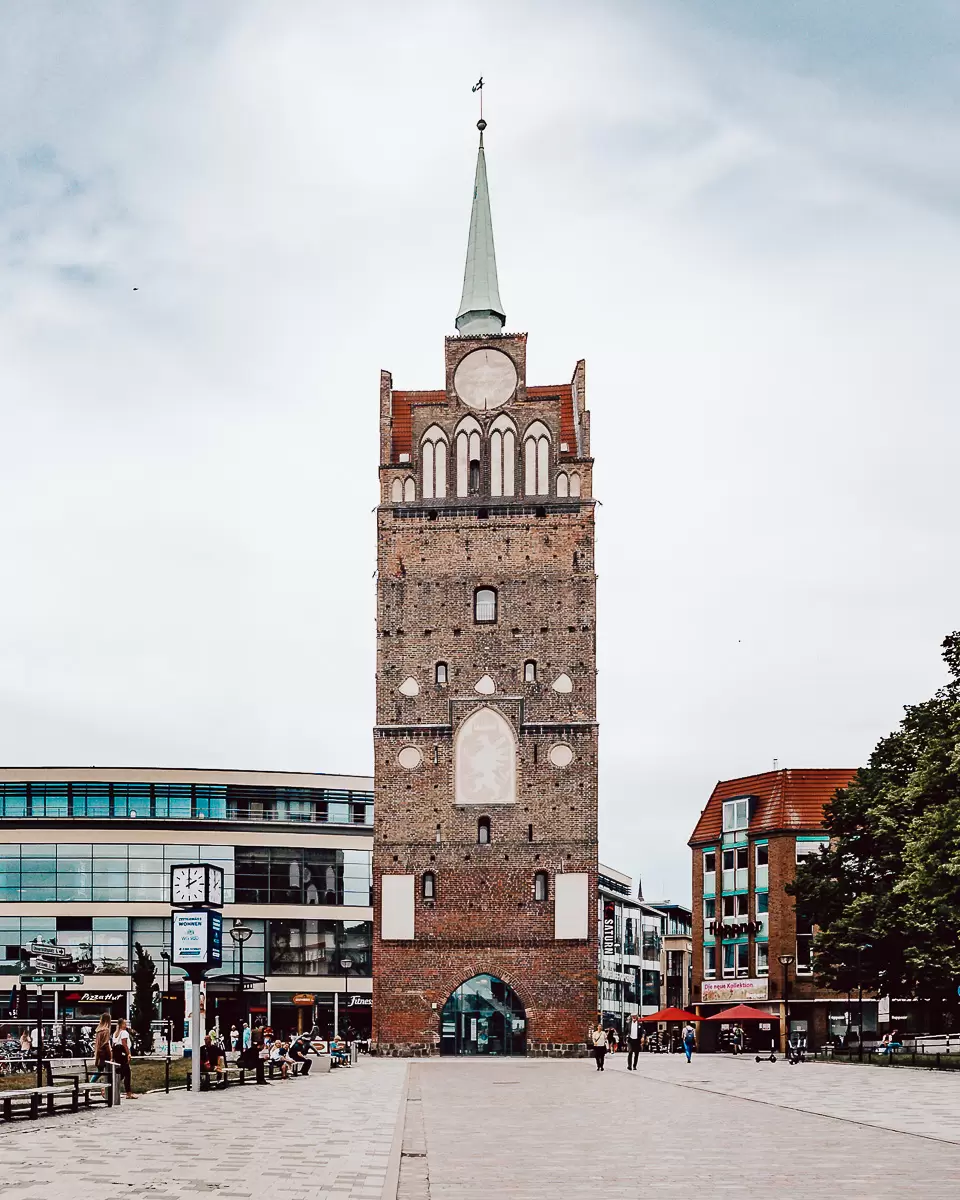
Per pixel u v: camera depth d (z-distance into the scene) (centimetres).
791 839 11062
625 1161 2662
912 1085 5209
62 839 11562
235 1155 2744
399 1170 2522
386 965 8606
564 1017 8519
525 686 8856
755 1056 8631
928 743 6850
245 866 11781
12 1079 5031
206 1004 8369
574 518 9012
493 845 8694
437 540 9025
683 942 18875
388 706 8862
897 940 7731
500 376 9188
